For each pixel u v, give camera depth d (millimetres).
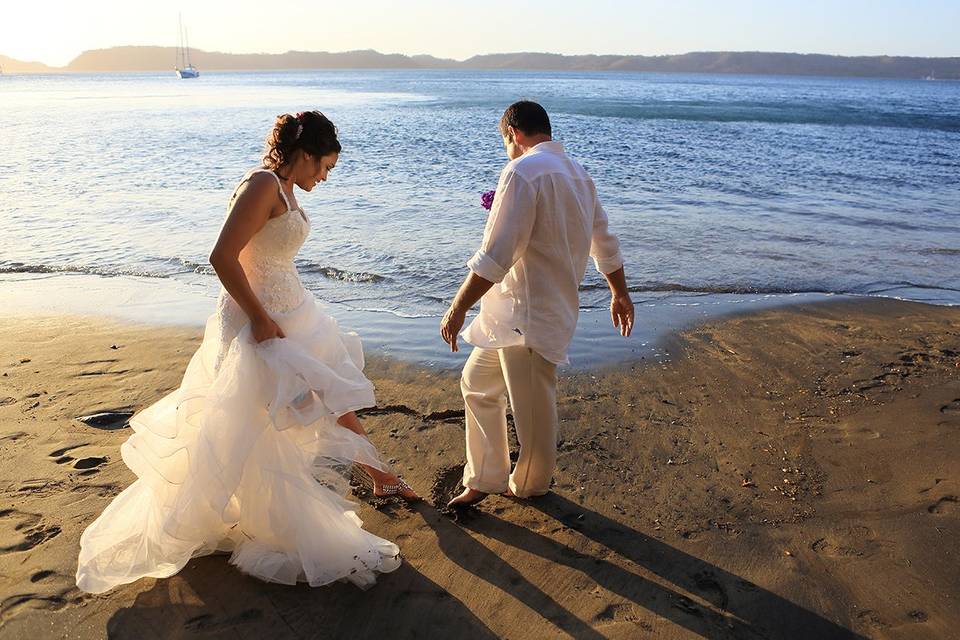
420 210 10648
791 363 5121
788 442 3906
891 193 13047
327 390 2701
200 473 2562
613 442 3914
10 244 8578
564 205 2889
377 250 8312
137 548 2646
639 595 2689
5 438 3771
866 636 2479
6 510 3100
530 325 2967
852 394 4555
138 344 5348
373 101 46375
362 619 2539
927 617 2559
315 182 2832
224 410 2580
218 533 2783
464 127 25422
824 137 23844
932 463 3623
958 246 9117
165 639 2410
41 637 2391
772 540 3027
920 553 2906
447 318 2938
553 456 3227
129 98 50062
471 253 8234
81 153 17094
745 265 8000
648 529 3117
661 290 7066
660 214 10633
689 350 5379
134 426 2701
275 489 2654
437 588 2717
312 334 2822
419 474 3551
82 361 4973
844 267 8023
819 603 2643
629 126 26953
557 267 2932
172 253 8242
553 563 2875
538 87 83875
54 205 10859
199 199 11445
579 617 2570
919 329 5945
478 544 3002
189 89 74688
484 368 3170
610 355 5250
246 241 2580
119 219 9961
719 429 4078
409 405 4348
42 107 37312
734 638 2471
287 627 2486
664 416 4246
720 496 3379
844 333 5832
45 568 2725
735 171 15297
